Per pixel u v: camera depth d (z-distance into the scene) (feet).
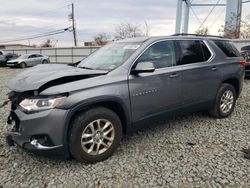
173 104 14.80
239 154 12.88
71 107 10.94
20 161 12.51
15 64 81.15
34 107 10.89
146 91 13.35
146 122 13.79
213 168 11.55
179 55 15.28
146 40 14.40
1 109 21.45
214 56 17.24
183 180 10.68
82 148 11.60
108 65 13.67
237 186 10.23
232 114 19.47
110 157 12.70
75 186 10.42
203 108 16.99
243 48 36.81
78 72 12.27
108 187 10.31
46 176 11.17
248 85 31.04
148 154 13.01
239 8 73.92
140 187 10.27
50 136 10.81
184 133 15.75
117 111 13.03
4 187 10.44
